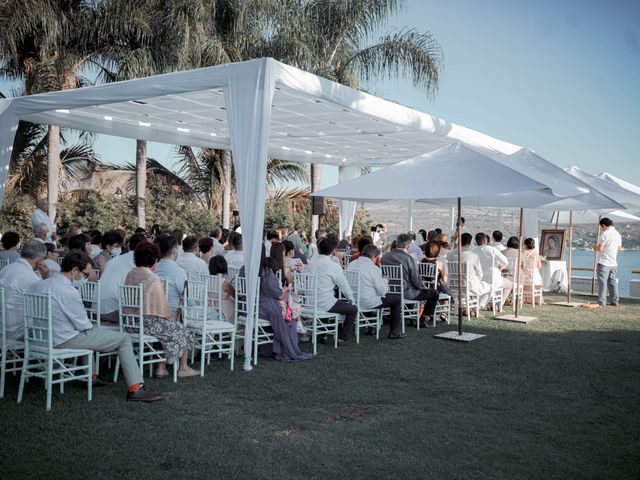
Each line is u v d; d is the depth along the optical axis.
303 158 15.03
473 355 7.43
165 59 15.55
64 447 4.21
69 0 15.20
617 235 12.66
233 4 17.25
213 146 12.88
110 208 18.59
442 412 5.18
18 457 4.02
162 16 15.43
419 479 3.79
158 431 4.57
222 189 20.42
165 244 6.74
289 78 7.01
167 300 6.23
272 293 6.98
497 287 11.05
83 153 19.89
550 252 15.59
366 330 9.13
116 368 5.99
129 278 5.89
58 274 5.15
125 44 15.84
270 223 21.86
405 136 11.92
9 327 5.54
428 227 18.23
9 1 13.88
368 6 18.39
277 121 10.73
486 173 7.59
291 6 18.33
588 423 4.92
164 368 6.18
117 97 7.92
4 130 9.05
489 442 4.45
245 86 6.71
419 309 9.34
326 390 5.80
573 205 11.12
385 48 17.98
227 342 6.62
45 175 18.64
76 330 5.20
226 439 4.43
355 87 18.44
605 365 6.97
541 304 12.66
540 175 8.76
